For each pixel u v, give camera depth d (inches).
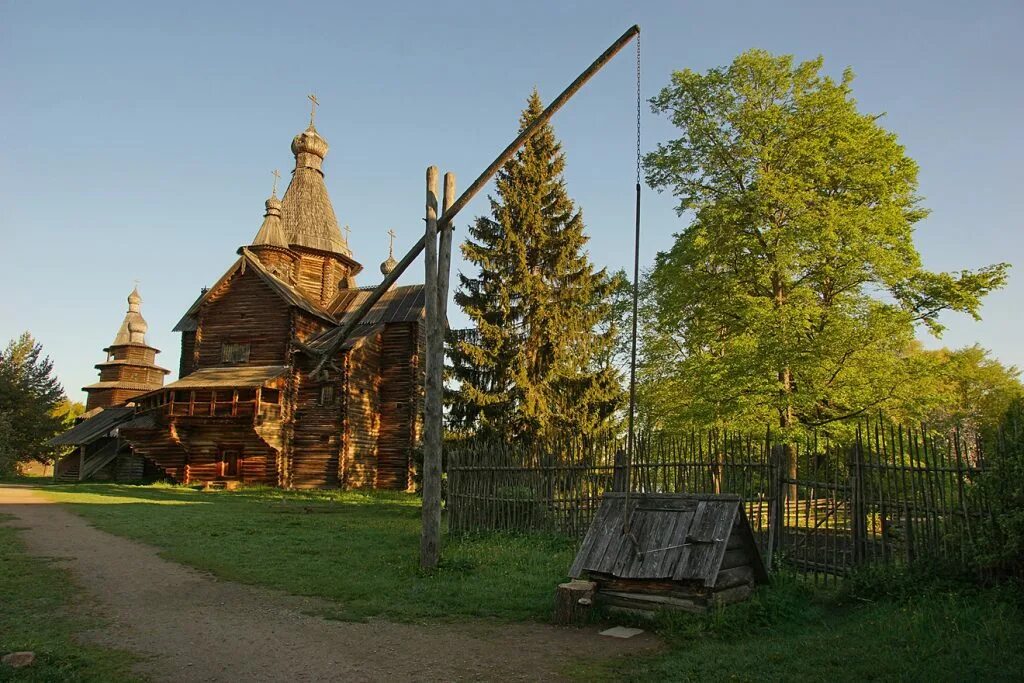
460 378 1137.4
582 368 1211.9
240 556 553.3
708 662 277.7
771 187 987.9
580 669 281.0
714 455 510.0
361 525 792.3
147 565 514.9
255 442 1557.6
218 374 1577.3
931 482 380.2
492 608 387.9
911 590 351.3
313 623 357.1
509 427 1082.1
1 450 2059.5
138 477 1787.6
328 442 1553.9
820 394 949.2
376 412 1670.8
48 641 305.4
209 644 314.2
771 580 395.9
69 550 571.5
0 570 469.1
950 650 267.7
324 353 663.1
